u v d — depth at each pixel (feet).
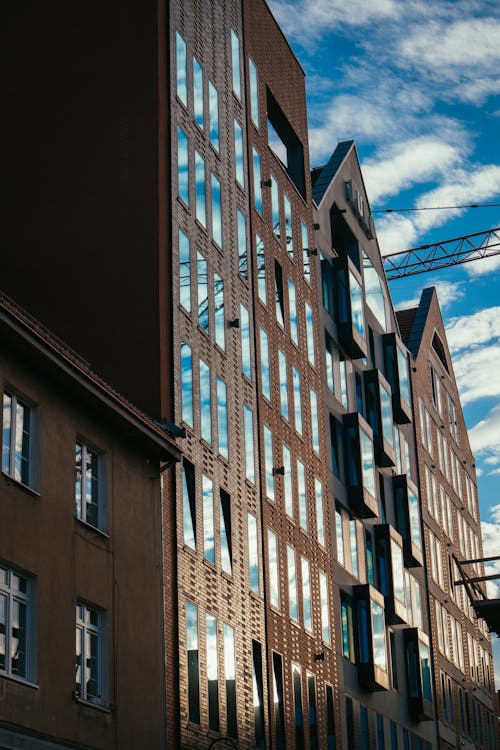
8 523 82.89
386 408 193.16
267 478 134.82
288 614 135.13
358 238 195.42
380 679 161.99
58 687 85.10
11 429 85.87
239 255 136.46
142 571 100.07
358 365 186.39
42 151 121.70
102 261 116.26
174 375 113.29
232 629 117.50
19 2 127.65
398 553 187.01
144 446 103.14
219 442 121.90
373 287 203.00
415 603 199.31
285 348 148.97
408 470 211.00
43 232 118.73
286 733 128.06
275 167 154.92
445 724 210.18
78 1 126.52
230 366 128.16
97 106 122.11
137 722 95.04
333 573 155.84
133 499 100.89
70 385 92.12
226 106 139.33
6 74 125.29
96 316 114.21
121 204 117.70
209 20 137.69
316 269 168.45
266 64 156.97
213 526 116.67
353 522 170.09
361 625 162.20
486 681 257.55
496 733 261.44
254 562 126.62
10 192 120.67
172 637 103.86
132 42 123.54
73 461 92.68
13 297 117.19
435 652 210.38
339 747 146.72
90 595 91.50
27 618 84.02
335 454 167.22
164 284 115.03
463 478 262.47
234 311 132.05
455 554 240.94
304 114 171.53
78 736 86.58
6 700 79.00
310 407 156.04
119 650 94.32
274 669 128.26
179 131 124.06
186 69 128.47
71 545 90.12
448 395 256.11
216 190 132.16
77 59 124.47
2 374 85.05
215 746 108.68
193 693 106.22
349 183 192.54
